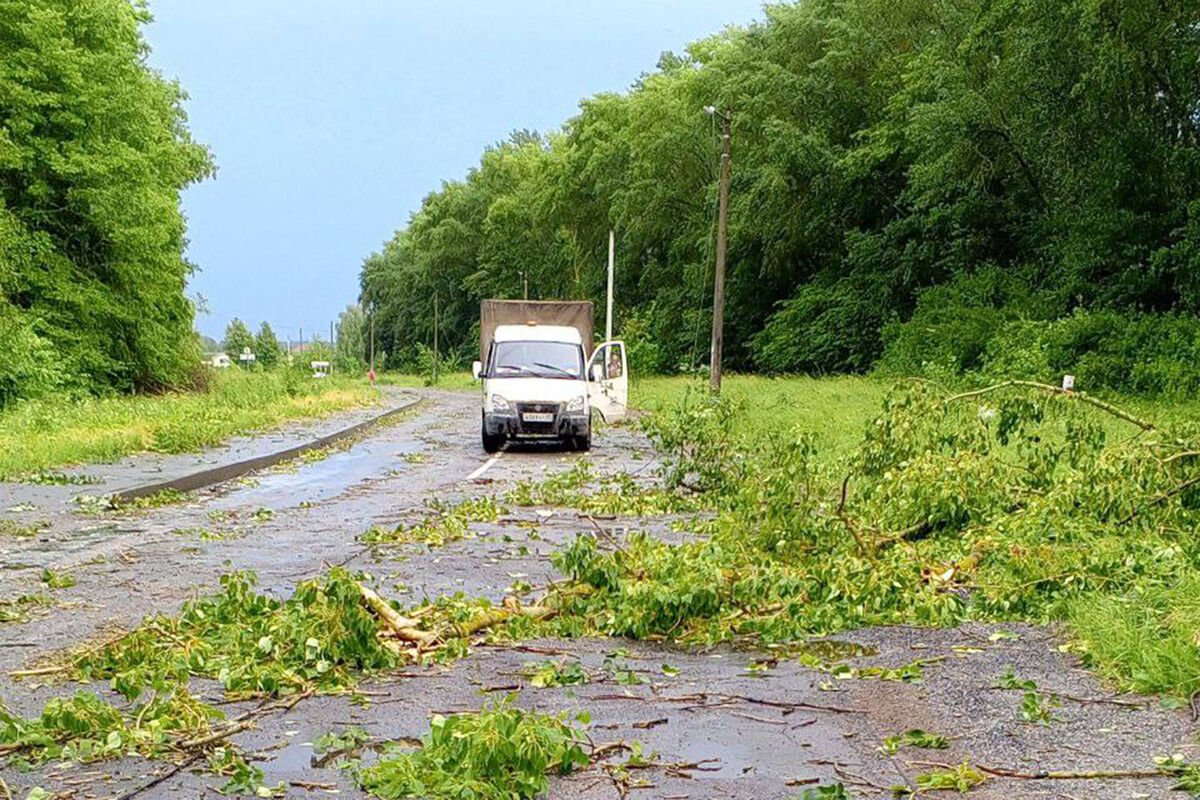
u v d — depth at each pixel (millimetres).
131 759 4691
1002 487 9719
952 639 6871
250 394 37500
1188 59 29391
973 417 10508
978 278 40281
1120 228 32594
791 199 50875
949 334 37156
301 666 5965
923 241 46406
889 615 7398
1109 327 31547
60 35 35000
